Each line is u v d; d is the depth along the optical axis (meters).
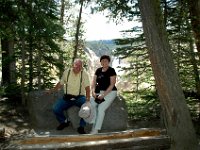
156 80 3.21
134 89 5.11
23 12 4.05
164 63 3.14
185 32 4.39
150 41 3.15
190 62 4.51
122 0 4.58
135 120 4.30
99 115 3.41
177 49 4.41
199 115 4.25
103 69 3.53
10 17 3.92
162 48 3.14
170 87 3.15
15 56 4.79
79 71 3.47
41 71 4.85
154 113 4.55
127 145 3.05
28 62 4.75
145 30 3.18
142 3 3.18
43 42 4.73
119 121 3.76
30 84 4.75
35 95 3.94
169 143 3.18
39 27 4.35
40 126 3.76
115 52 4.58
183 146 3.14
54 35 4.57
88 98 3.45
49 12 4.47
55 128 3.78
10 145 2.93
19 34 4.17
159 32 3.15
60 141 3.06
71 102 3.51
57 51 4.77
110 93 3.46
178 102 3.17
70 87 3.50
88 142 3.01
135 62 4.77
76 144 2.95
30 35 4.41
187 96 4.68
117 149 3.02
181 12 4.39
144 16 3.17
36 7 4.25
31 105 3.92
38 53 4.80
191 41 4.41
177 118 3.16
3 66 5.06
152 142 3.13
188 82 4.52
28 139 3.03
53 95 3.90
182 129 3.16
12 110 4.28
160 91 3.20
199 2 4.43
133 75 4.70
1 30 3.96
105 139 3.14
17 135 3.29
